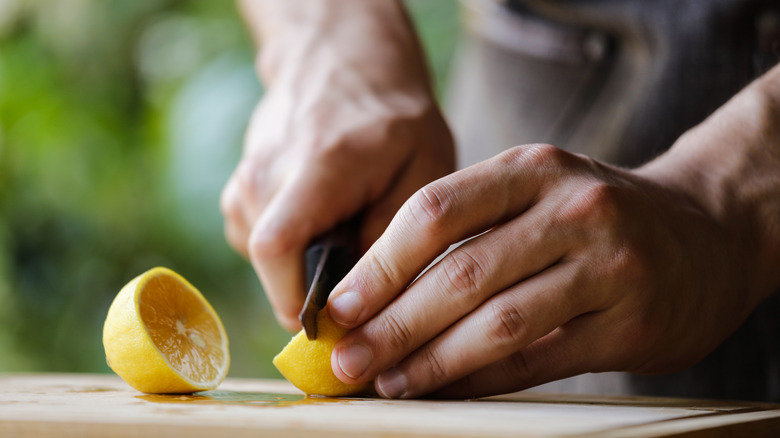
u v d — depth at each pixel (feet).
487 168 1.73
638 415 1.64
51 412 1.63
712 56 2.31
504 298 1.72
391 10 2.49
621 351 1.77
